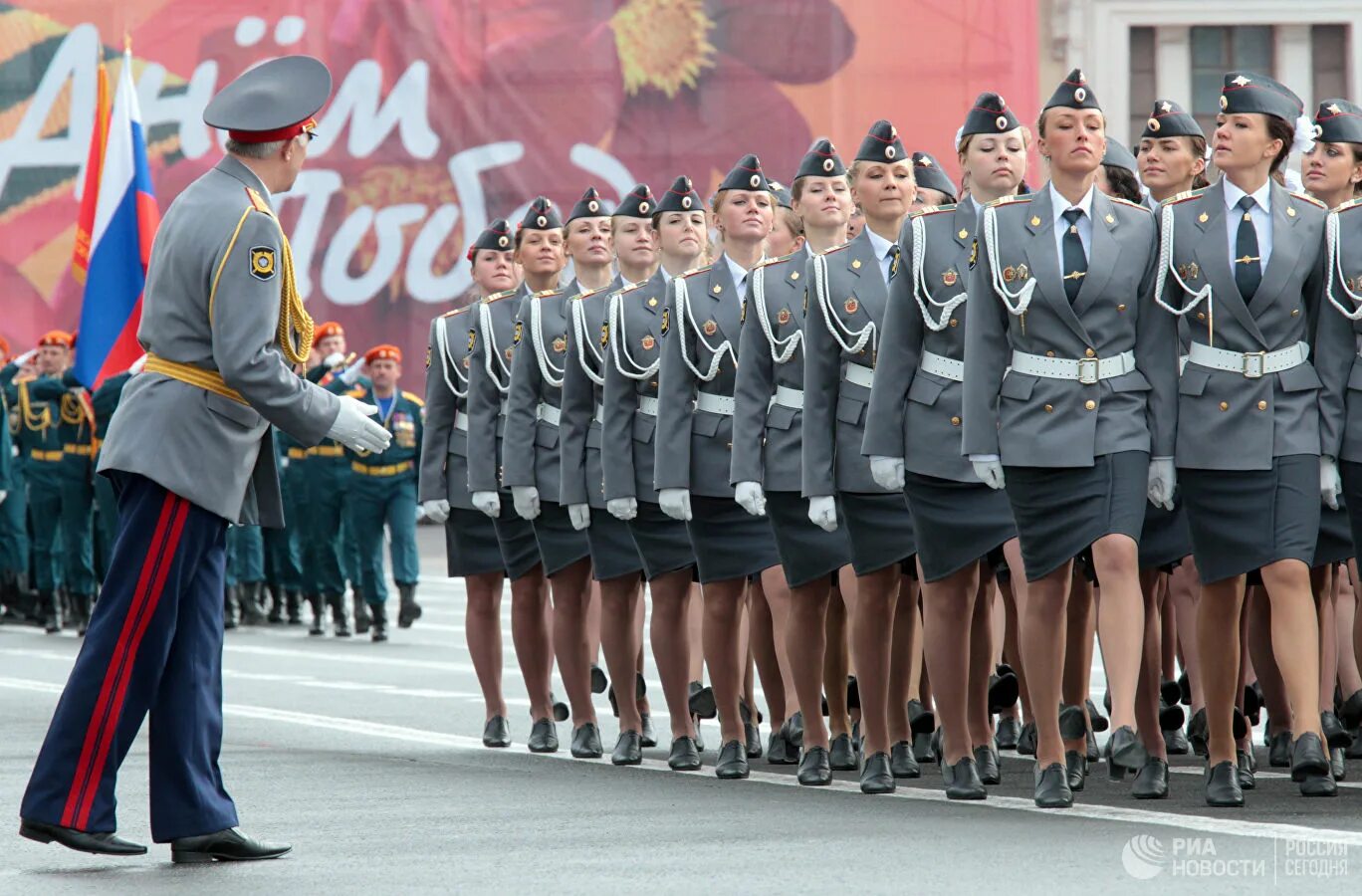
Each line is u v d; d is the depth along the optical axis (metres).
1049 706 15.33
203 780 13.24
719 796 16.52
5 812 15.40
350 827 14.76
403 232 57.62
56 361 38.31
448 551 21.69
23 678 28.17
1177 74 57.22
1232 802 15.22
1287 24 57.00
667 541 18.95
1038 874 12.37
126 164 28.53
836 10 56.25
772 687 19.52
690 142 56.84
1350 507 15.96
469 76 57.41
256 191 13.51
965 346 15.36
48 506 37.81
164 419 13.09
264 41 57.88
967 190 17.81
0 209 58.91
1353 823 14.30
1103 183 19.30
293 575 37.75
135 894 12.09
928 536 15.98
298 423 13.12
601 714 24.38
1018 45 55.94
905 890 11.91
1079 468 14.89
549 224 21.34
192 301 13.19
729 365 18.42
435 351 21.86
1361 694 18.89
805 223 17.94
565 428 19.83
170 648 13.21
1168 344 15.27
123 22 58.41
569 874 12.59
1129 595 14.73
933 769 18.52
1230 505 15.30
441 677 28.06
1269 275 15.27
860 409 16.92
